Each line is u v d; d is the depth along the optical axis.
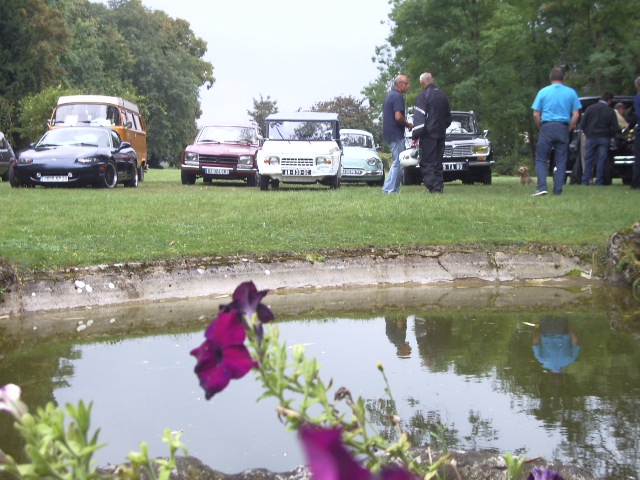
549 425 3.30
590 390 3.90
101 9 76.25
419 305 6.56
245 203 11.19
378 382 4.03
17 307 6.25
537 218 9.50
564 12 31.59
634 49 30.86
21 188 15.89
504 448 2.99
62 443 1.00
